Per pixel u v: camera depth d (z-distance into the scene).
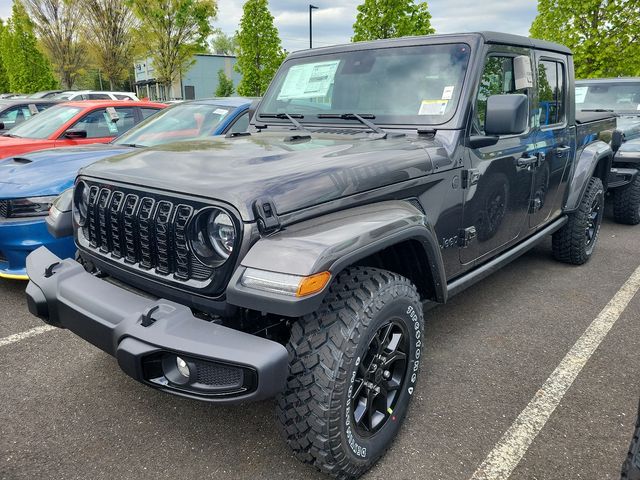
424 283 2.61
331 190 2.14
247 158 2.35
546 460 2.31
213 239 1.96
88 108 6.45
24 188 3.89
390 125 2.97
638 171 6.22
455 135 2.78
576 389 2.87
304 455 2.06
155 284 2.16
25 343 3.42
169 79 23.25
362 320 1.99
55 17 24.33
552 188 4.03
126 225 2.26
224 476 2.23
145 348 1.86
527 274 4.71
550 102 3.87
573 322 3.72
